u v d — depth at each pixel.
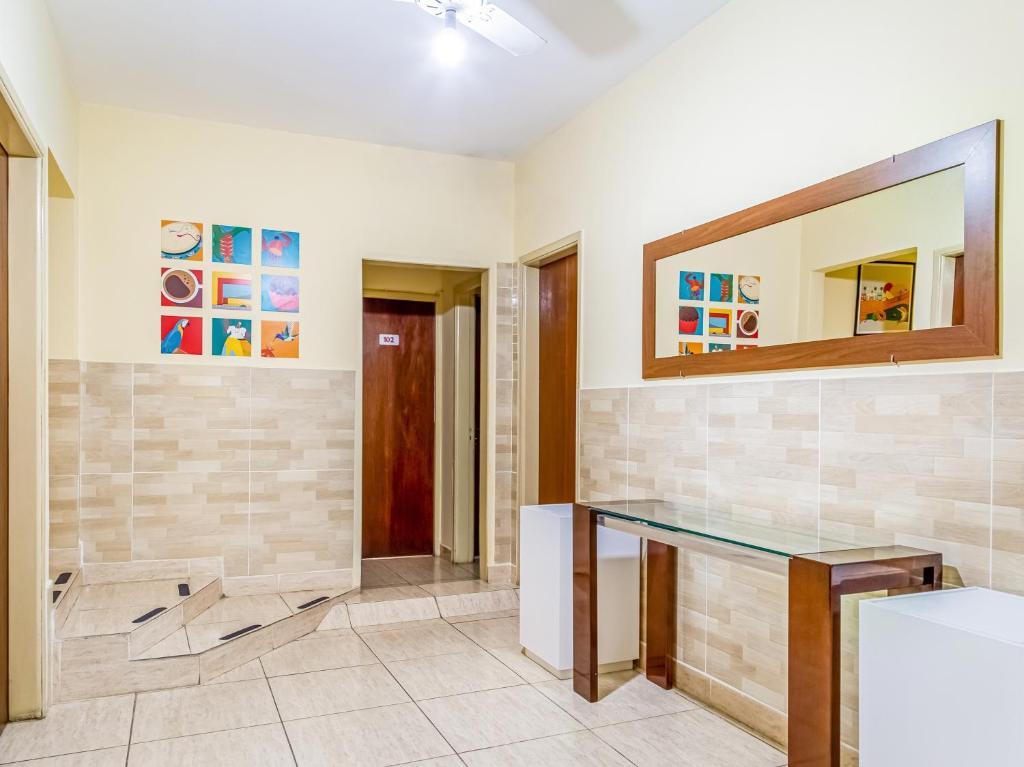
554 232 4.33
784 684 2.59
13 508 2.79
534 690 3.09
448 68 3.55
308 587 4.35
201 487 4.14
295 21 3.11
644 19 3.06
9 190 2.81
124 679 3.04
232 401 4.21
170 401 4.09
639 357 3.46
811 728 1.91
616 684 3.18
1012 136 1.92
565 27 3.13
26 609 2.79
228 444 4.20
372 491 5.60
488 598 4.39
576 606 3.05
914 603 1.79
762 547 2.13
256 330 4.27
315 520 4.37
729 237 2.87
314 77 3.66
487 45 3.30
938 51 2.12
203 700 2.97
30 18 2.60
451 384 5.58
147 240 4.07
